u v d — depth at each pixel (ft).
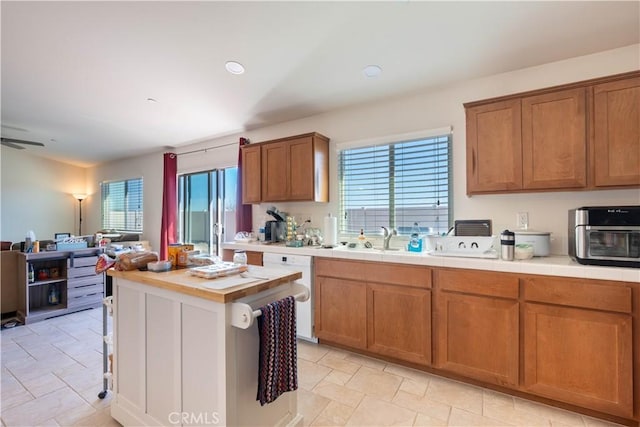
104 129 14.34
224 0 6.51
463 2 5.99
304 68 8.61
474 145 7.57
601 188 6.25
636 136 5.92
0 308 11.41
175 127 13.62
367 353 8.66
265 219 12.67
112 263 6.08
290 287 5.71
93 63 9.24
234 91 10.16
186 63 8.93
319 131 11.26
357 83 9.08
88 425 5.89
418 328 7.63
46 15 7.38
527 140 6.93
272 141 11.16
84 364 8.28
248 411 4.83
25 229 19.85
